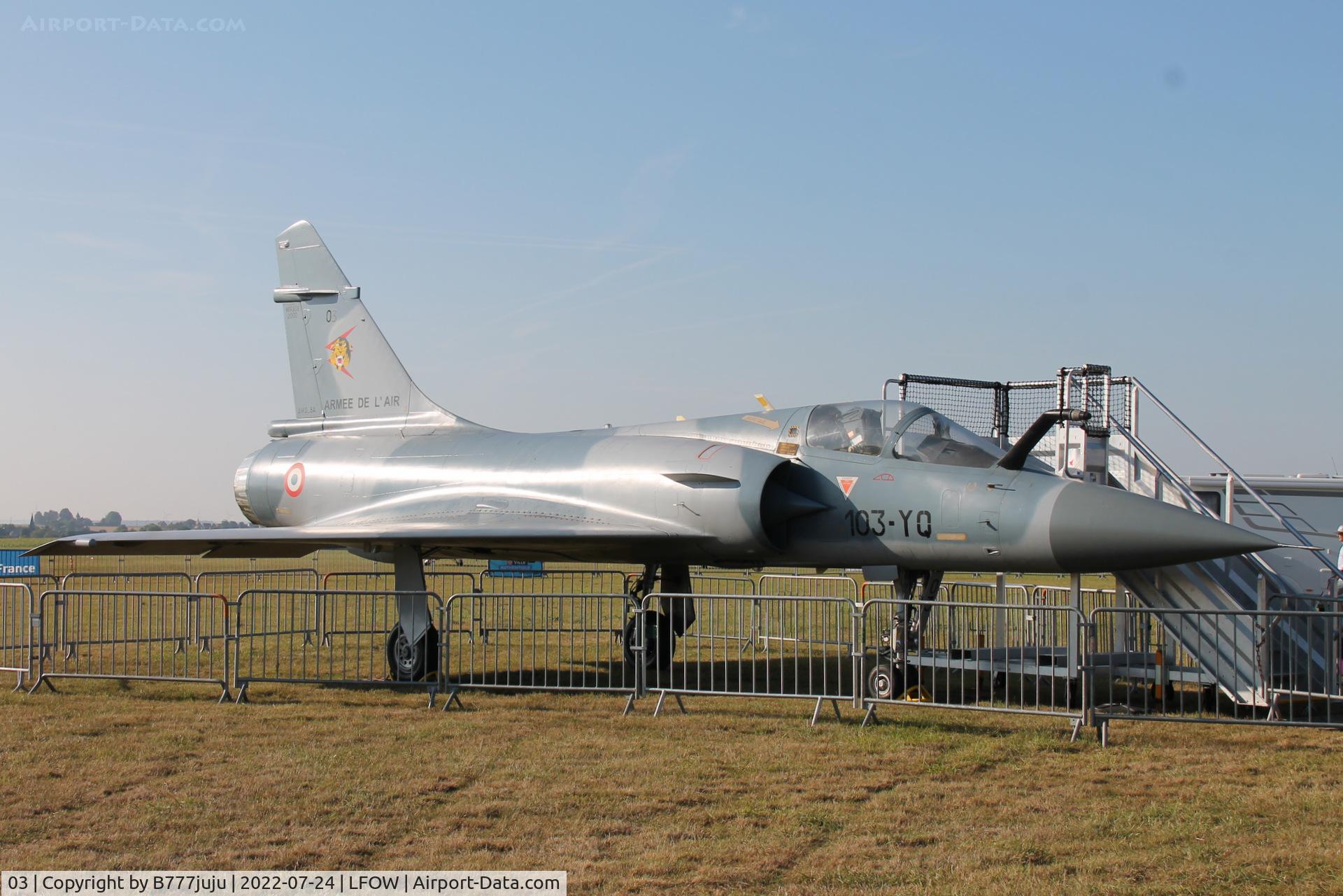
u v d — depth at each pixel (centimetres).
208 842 538
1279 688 924
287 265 1590
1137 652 1041
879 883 479
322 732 817
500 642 1531
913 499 995
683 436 1184
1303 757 741
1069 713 797
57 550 1167
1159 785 657
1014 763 719
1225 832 556
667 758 727
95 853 522
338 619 1873
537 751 747
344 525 1213
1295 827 566
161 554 1257
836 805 609
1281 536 1057
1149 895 464
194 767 697
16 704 944
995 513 939
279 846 531
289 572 1454
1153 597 990
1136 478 1080
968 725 855
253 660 1305
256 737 796
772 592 2108
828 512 1045
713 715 892
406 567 1134
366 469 1380
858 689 923
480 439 1335
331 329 1545
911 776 679
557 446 1234
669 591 1294
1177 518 865
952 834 553
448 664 948
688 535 1059
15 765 703
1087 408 1087
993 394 1213
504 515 1184
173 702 956
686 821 575
